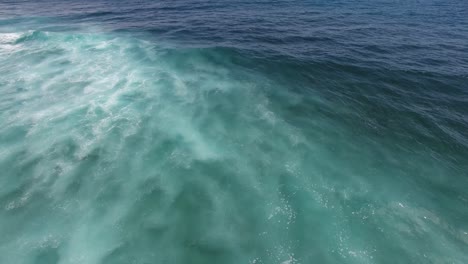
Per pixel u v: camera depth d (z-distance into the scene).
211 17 29.78
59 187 7.86
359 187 8.34
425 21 29.95
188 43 20.92
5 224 6.83
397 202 7.87
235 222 7.18
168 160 9.11
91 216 7.14
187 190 8.05
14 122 10.41
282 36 23.25
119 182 8.16
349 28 26.41
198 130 10.80
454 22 29.70
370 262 6.27
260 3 38.38
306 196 7.96
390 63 17.97
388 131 11.10
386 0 43.09
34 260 6.08
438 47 21.39
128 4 37.59
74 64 15.90
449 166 9.30
